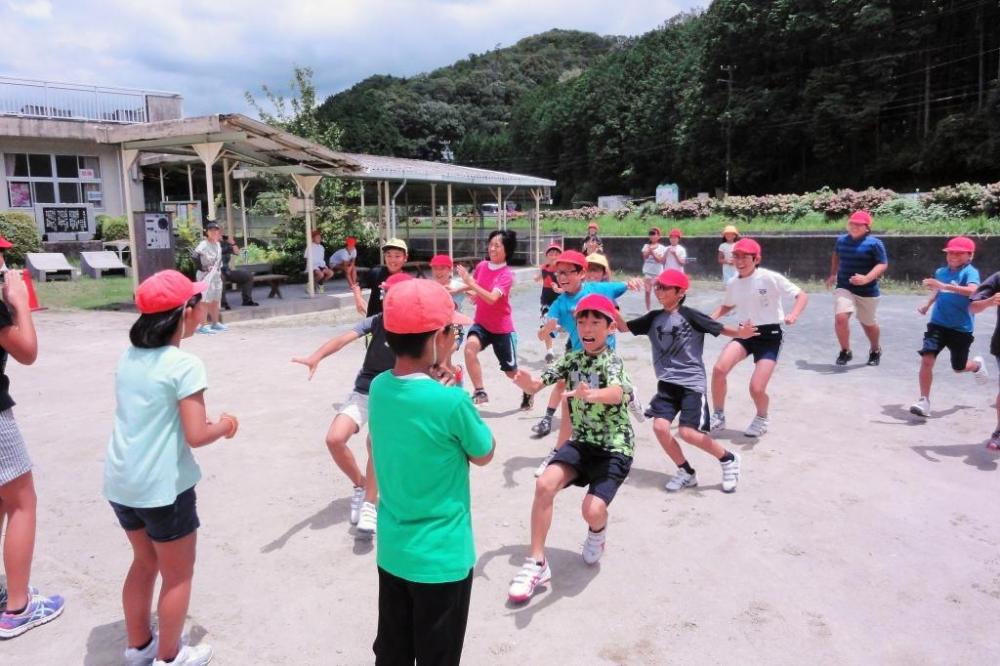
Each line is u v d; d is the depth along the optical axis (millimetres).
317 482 5363
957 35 44969
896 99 46250
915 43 43156
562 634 3371
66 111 23984
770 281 6094
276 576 3973
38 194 23562
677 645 3277
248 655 3240
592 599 3684
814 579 3873
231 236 19766
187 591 2990
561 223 30250
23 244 20781
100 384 8344
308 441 6277
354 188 23703
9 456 3326
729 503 4891
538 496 3752
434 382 2492
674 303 5066
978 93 42625
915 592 3734
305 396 7758
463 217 34062
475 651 3230
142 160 20812
